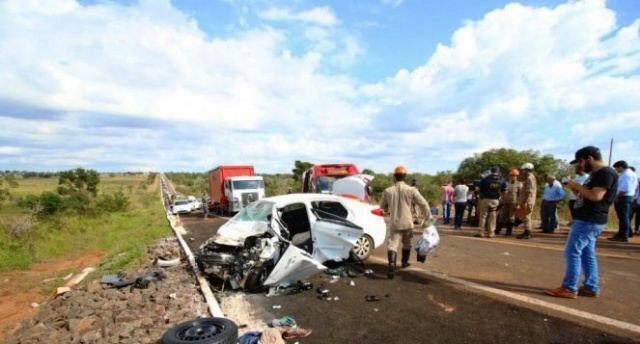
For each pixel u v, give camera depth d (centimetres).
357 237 726
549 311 458
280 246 630
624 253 776
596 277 506
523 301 496
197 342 354
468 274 643
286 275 603
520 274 633
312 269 613
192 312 502
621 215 920
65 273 967
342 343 404
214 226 1767
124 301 554
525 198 998
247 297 589
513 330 412
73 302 561
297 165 3878
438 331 421
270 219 671
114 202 3431
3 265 1042
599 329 403
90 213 2516
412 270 685
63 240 1478
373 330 433
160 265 836
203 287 620
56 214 2131
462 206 1273
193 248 1092
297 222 789
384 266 730
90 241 1572
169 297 575
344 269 705
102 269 917
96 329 454
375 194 2902
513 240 980
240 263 619
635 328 401
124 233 1816
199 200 3356
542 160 2872
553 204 1080
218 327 387
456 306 494
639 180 1024
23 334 459
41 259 1191
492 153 3047
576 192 499
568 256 505
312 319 478
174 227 1711
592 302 486
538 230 1160
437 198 2830
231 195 2377
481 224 1061
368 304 521
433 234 681
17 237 1316
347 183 1170
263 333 382
